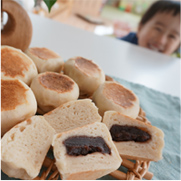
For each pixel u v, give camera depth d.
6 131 0.29
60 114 0.32
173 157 0.36
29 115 0.30
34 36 0.61
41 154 0.28
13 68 0.35
